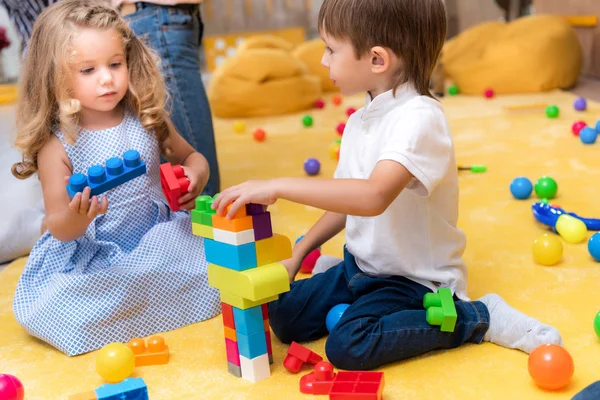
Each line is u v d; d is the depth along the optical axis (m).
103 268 1.48
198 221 1.22
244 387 1.21
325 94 4.60
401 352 1.24
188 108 2.16
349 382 1.12
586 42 4.50
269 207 2.23
